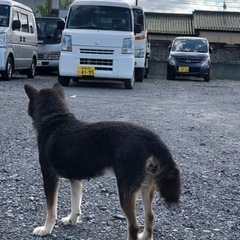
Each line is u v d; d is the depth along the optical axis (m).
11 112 5.30
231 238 2.29
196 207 2.68
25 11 9.71
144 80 11.67
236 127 5.09
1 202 2.63
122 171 2.04
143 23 10.15
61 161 2.22
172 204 2.03
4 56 8.51
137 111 5.71
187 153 3.84
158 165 2.03
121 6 8.15
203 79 13.59
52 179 2.29
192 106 6.55
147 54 12.85
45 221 2.36
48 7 18.86
